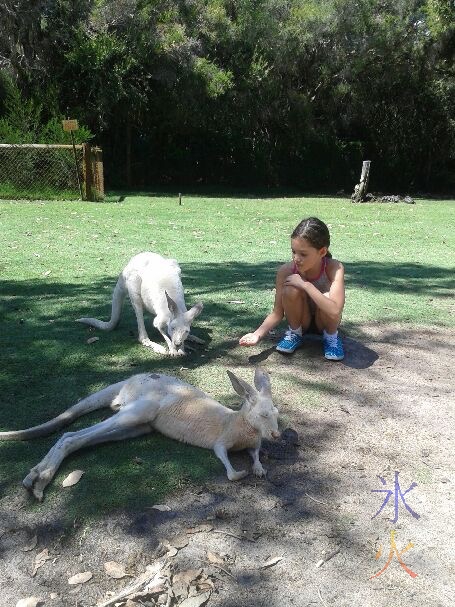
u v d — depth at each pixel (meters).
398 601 2.30
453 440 3.45
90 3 18.69
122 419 3.16
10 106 18.08
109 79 19.06
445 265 8.56
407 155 25.59
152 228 11.15
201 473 3.01
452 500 2.90
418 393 4.04
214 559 2.47
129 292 4.68
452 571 2.46
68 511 2.72
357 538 2.62
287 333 4.65
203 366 4.34
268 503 2.83
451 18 22.53
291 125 23.50
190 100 20.72
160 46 19.27
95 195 16.12
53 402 3.72
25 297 6.08
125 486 2.89
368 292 6.60
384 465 3.17
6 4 17.59
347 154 24.62
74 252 8.65
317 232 4.22
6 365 4.25
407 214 15.27
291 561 2.48
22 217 12.20
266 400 3.01
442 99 24.52
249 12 21.23
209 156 23.44
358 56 22.81
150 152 22.59
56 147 15.88
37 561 2.47
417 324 5.52
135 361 4.38
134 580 2.38
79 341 4.75
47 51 18.86
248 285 6.78
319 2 22.39
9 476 2.96
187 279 7.06
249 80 21.78
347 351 4.74
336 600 2.30
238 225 12.06
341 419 3.64
